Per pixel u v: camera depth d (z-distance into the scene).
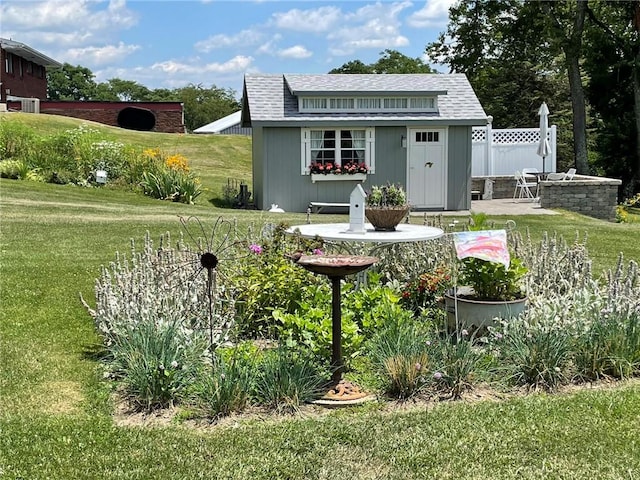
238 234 9.34
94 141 19.88
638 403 4.61
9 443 4.01
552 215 16.17
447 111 18.11
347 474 3.70
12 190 15.63
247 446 3.99
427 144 18.16
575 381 5.06
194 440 4.07
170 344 4.80
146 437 4.11
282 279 6.03
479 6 33.09
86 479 3.64
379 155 18.03
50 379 5.01
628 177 29.02
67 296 7.21
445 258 7.14
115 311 5.44
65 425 4.26
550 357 4.94
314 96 17.56
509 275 5.81
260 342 5.88
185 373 4.69
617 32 29.31
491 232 5.68
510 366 5.02
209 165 27.73
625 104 29.06
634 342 5.19
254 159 19.98
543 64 36.22
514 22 31.67
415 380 4.74
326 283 6.31
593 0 29.27
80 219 12.47
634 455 3.91
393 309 5.68
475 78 34.94
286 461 3.82
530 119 38.25
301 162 17.70
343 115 17.73
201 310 5.61
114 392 4.80
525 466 3.78
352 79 18.78
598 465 3.79
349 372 5.15
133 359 4.71
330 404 4.61
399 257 7.29
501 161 23.03
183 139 31.78
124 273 6.06
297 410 4.52
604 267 9.31
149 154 19.69
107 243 10.12
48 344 5.76
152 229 11.52
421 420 4.35
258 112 17.45
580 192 17.94
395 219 6.95
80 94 102.00
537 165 23.17
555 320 5.38
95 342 5.84
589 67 29.33
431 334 5.52
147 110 36.91
